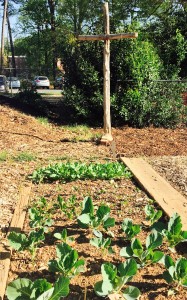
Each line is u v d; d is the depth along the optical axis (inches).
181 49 579.8
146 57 507.2
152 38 609.3
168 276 132.1
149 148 380.2
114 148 366.0
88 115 519.5
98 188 237.0
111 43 510.3
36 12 1808.6
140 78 503.2
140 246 144.9
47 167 268.1
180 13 681.6
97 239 153.9
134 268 129.0
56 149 353.4
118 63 505.0
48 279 140.4
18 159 307.6
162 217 194.5
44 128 463.5
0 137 385.7
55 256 154.7
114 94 502.9
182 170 279.9
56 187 239.8
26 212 198.7
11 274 143.3
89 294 131.6
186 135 467.8
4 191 230.2
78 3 1481.3
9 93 927.7
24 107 577.9
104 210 174.6
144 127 511.8
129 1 868.6
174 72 575.8
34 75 1461.6
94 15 1139.9
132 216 193.3
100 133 460.1
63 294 115.2
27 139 393.7
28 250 157.5
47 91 1227.2
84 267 145.0
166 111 510.9
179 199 214.1
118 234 173.5
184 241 158.9
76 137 420.8
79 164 272.7
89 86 512.7
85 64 511.5
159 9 856.3
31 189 236.5
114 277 126.3
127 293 124.3
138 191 232.7
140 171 268.2
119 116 509.4
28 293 118.0
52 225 181.9
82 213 176.6
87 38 383.9
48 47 1817.2
